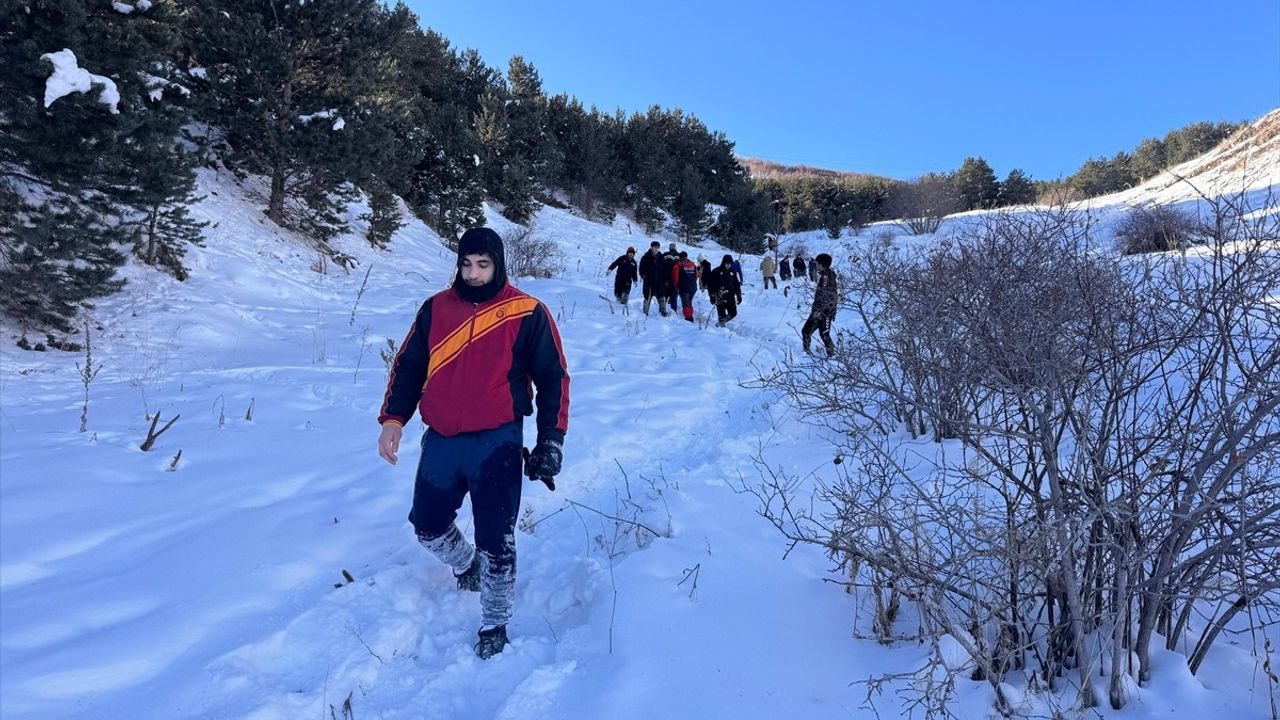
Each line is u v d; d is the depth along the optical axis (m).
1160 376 2.04
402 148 19.67
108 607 2.47
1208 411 1.93
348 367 6.76
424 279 14.67
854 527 2.28
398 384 2.50
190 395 5.51
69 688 2.06
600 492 4.03
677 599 2.60
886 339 3.86
